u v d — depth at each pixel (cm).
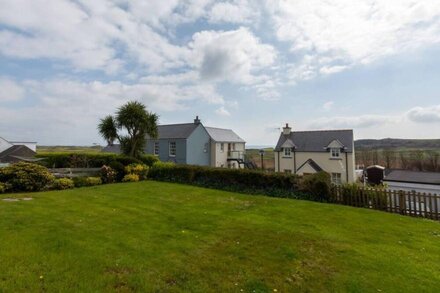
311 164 2767
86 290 390
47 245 542
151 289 408
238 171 1546
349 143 2742
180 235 660
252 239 653
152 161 2159
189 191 1374
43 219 736
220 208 1001
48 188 1334
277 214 940
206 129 3628
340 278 479
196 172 1691
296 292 430
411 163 3666
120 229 683
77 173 1653
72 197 1100
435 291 448
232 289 425
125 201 1052
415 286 461
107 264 475
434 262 568
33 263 460
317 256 572
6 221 696
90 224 713
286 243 636
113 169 1742
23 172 1277
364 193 1227
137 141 2180
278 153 3109
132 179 1745
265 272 488
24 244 540
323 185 1316
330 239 683
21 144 3866
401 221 945
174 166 1781
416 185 2258
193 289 417
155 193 1273
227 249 584
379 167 2814
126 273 450
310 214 963
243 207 1039
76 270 445
